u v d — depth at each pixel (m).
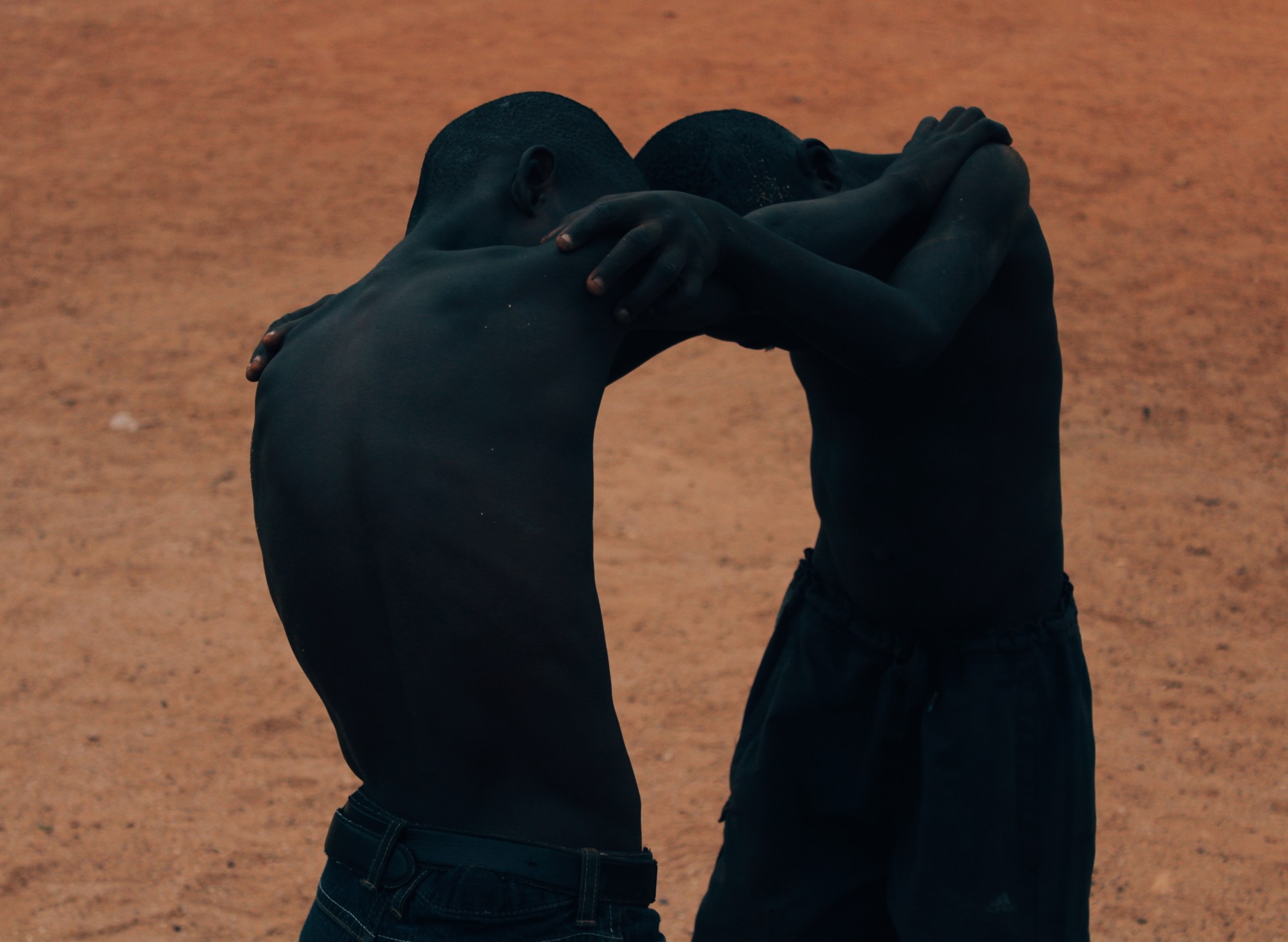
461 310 1.52
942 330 1.80
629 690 4.30
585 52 12.32
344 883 1.55
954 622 2.22
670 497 5.61
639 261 1.55
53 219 8.99
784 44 12.49
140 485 5.75
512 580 1.46
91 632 4.68
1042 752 2.18
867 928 2.45
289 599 1.55
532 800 1.51
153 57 12.33
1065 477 5.75
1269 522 5.39
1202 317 7.42
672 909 3.32
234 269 8.19
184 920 3.35
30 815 3.74
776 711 2.35
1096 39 12.59
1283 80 11.48
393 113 10.98
